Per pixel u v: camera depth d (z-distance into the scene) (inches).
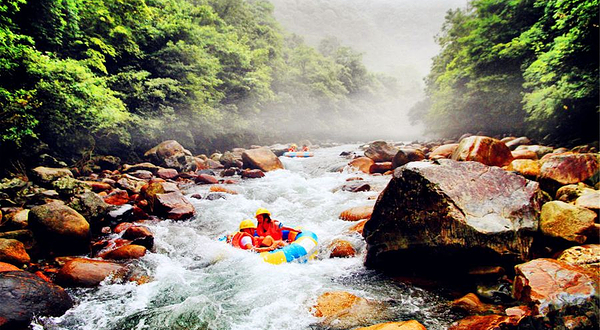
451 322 134.0
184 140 748.0
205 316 147.5
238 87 1029.8
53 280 177.9
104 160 498.3
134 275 185.6
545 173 233.3
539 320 110.6
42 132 405.7
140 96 616.7
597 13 324.8
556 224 160.9
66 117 407.5
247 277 186.7
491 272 156.3
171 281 185.2
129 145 569.0
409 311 144.4
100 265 183.8
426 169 179.5
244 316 146.8
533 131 589.9
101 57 551.2
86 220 239.1
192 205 317.1
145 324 142.6
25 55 348.8
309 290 168.9
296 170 579.2
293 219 296.5
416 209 175.8
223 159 633.0
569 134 495.2
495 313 134.0
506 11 674.2
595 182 219.0
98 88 445.1
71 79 388.2
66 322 142.8
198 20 991.6
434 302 151.5
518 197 173.9
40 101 368.5
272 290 170.6
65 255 211.0
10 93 321.1
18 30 414.6
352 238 232.4
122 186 370.3
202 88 806.5
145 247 225.5
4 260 178.5
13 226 205.8
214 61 915.4
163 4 780.0
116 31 593.0
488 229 154.7
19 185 272.8
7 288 135.0
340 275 187.0
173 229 264.1
